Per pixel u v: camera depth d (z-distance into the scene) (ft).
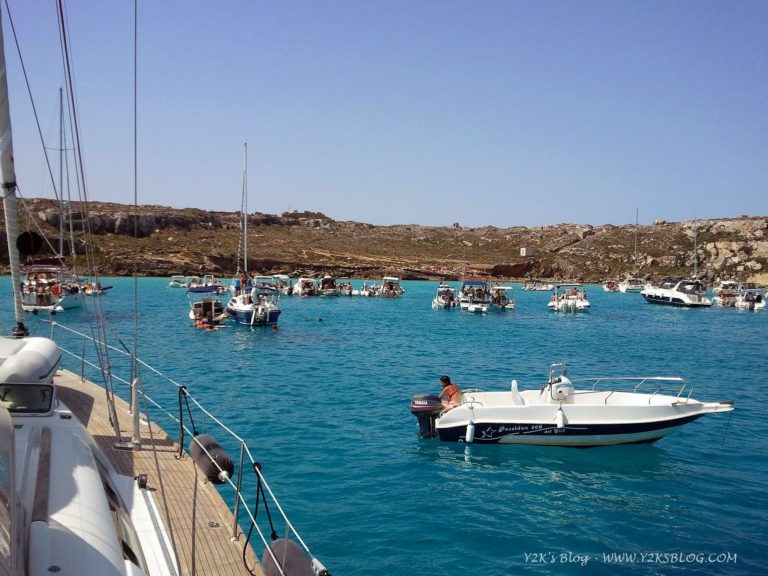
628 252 601.62
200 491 29.78
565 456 56.29
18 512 18.08
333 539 38.75
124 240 462.60
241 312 168.14
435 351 131.75
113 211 511.81
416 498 45.65
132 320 176.55
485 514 43.24
